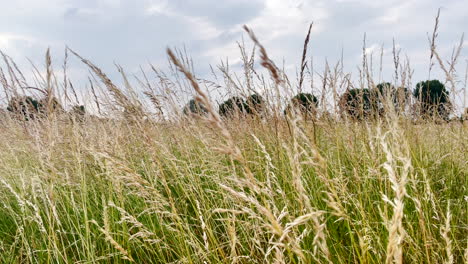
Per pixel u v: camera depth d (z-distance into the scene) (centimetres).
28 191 332
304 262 152
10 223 360
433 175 334
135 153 370
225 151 146
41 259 271
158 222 279
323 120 342
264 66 136
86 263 253
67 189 351
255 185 155
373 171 254
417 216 238
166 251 260
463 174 334
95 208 337
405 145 190
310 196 264
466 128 328
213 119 135
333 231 251
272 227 147
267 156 211
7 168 387
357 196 276
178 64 120
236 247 249
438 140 396
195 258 250
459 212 275
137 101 284
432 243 213
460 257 229
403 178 134
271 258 234
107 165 279
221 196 319
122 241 285
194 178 319
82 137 353
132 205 335
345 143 342
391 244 133
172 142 405
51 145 264
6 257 297
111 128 370
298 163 165
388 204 253
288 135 287
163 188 343
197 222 311
